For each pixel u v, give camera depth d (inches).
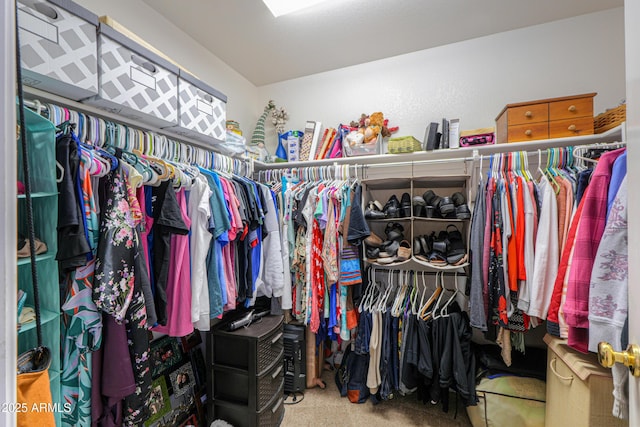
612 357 20.7
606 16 68.9
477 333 76.2
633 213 20.3
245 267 60.9
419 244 68.3
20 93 18.8
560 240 50.6
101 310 32.9
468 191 68.1
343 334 69.7
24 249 29.9
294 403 70.7
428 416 65.3
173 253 46.8
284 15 69.1
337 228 69.6
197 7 65.8
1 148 15.5
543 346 69.7
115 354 34.4
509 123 65.2
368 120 83.5
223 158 68.8
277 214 73.0
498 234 56.1
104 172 35.0
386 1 65.0
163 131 55.9
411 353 63.2
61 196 31.2
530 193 54.2
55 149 31.7
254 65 92.4
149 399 53.2
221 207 52.3
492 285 56.6
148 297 38.9
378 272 86.3
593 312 34.4
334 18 70.5
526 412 54.6
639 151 19.1
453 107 82.2
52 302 31.8
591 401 38.6
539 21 72.8
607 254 33.8
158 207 45.3
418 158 78.0
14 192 16.2
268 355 60.6
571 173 53.9
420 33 77.1
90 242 33.3
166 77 50.1
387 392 66.5
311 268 69.9
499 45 77.7
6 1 15.8
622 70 67.9
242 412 57.4
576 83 71.1
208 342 59.9
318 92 98.1
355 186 72.7
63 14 35.3
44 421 22.8
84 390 33.7
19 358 22.6
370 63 91.4
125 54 43.1
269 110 100.1
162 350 58.9
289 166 90.7
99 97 39.9
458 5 66.6
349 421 63.9
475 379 61.9
